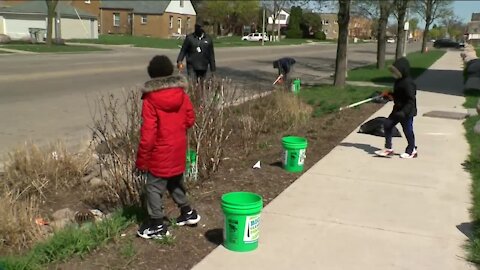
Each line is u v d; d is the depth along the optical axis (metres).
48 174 5.71
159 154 4.09
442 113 11.31
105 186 5.38
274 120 9.44
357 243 4.41
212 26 87.12
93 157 6.29
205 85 7.06
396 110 7.34
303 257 4.11
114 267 3.83
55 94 13.02
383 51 26.38
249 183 6.05
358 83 18.69
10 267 3.63
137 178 4.93
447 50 61.25
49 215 4.88
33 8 50.56
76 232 4.21
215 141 6.32
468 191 5.91
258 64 27.22
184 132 4.25
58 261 3.87
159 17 68.94
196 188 5.77
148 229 4.29
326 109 11.71
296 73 23.83
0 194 5.09
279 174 6.46
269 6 79.31
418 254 4.23
